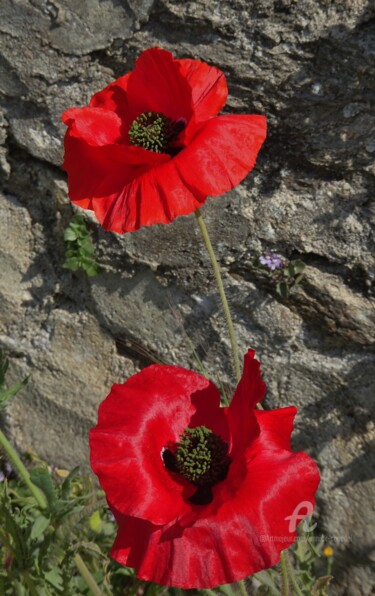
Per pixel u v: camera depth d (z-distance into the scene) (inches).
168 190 21.3
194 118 21.5
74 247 28.1
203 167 21.4
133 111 22.7
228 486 20.3
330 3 24.9
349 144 25.7
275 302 27.3
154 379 21.8
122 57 26.8
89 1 26.3
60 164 27.9
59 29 26.7
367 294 26.5
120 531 21.0
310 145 25.9
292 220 26.5
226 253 27.1
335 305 26.6
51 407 30.4
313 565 29.1
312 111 25.7
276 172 26.5
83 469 30.7
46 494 24.0
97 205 22.0
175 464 21.4
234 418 21.1
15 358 30.2
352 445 27.9
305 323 27.2
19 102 27.7
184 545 20.2
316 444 28.2
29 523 27.4
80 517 24.1
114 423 21.2
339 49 25.0
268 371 27.9
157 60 21.8
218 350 28.2
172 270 27.6
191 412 21.9
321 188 26.2
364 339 26.8
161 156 21.4
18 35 27.0
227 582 20.0
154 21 26.2
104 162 22.0
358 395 27.4
